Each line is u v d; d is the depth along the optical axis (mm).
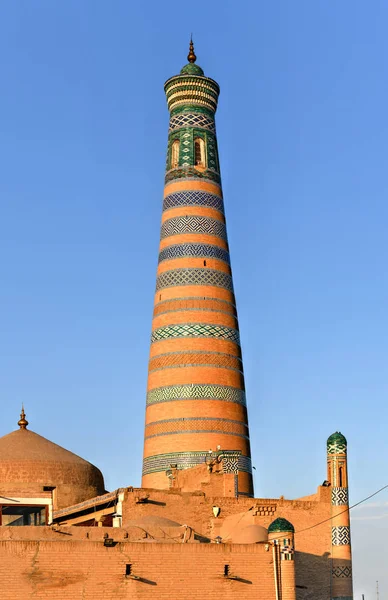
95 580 31000
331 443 40312
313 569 38906
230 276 47875
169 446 44438
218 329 46188
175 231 47562
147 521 35906
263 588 33406
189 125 49000
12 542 30234
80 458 47000
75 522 42500
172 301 46469
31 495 44438
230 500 39125
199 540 38000
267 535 35250
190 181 48125
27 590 30078
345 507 39844
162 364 45781
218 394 45125
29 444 46188
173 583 32094
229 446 44625
